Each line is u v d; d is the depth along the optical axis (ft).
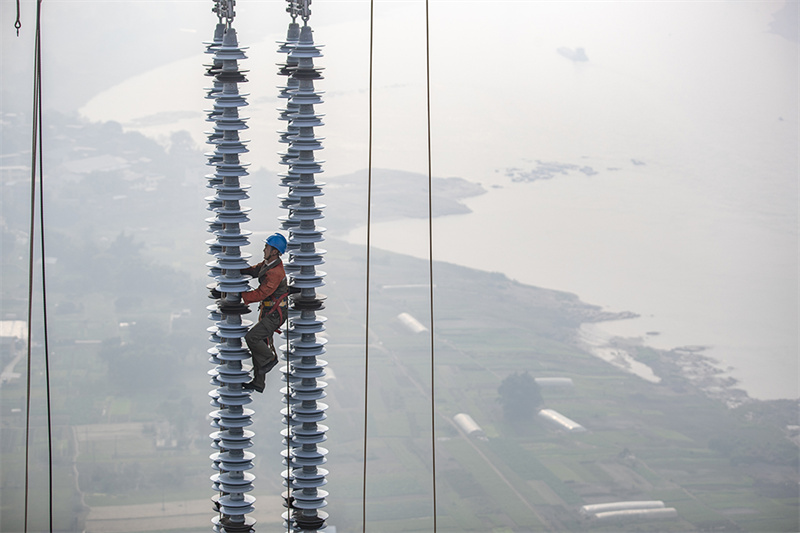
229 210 20.95
